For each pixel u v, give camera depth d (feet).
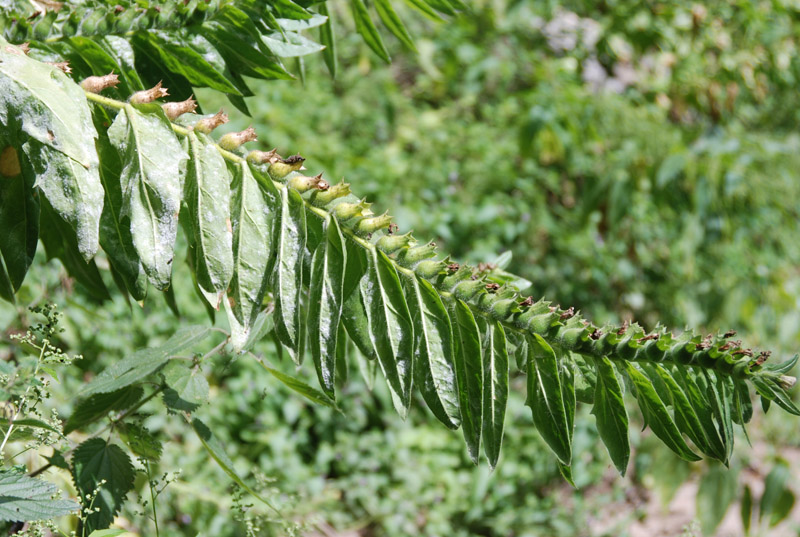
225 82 5.03
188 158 4.12
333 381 4.38
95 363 13.26
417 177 20.67
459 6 6.42
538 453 17.98
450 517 17.28
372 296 4.45
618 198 18.52
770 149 18.11
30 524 5.00
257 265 4.26
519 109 22.53
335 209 4.41
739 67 22.13
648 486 18.54
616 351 4.51
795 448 19.61
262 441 15.94
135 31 4.91
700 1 22.04
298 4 5.46
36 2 4.80
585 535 17.17
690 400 4.49
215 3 5.01
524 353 4.57
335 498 16.58
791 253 20.31
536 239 20.57
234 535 11.93
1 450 4.60
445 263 4.46
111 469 5.41
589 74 23.12
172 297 6.05
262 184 4.33
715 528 13.16
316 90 21.89
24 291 8.29
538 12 23.20
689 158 17.75
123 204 4.04
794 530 16.63
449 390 4.43
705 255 20.66
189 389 5.48
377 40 6.68
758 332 19.30
